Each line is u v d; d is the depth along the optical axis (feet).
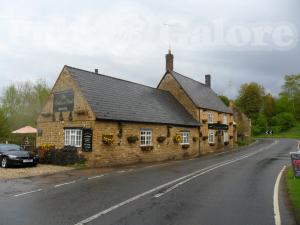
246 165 71.26
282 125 279.90
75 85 78.23
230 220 26.30
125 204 31.89
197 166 70.79
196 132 114.83
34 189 40.73
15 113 175.01
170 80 124.98
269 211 29.32
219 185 43.93
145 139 87.76
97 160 72.18
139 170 63.77
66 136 78.84
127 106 86.43
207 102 132.36
